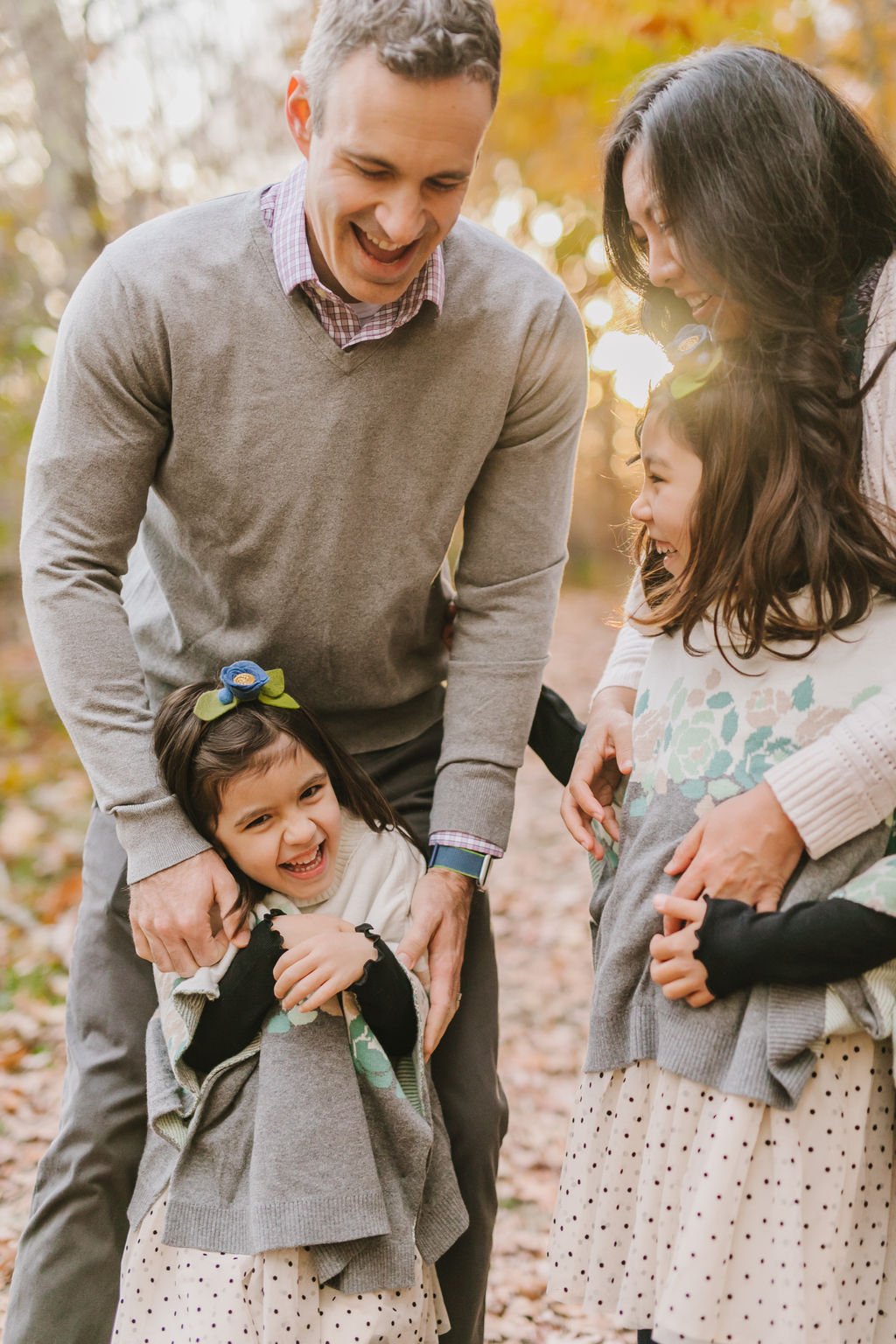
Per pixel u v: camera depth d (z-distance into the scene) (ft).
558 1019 14.60
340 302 6.10
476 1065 6.70
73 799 21.25
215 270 6.12
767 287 5.36
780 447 5.36
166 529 6.73
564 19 19.85
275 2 22.81
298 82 6.03
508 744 6.86
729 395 5.40
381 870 6.55
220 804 6.16
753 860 5.39
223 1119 5.97
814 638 5.49
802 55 19.35
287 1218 5.61
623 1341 8.87
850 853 5.46
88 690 6.19
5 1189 10.36
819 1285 5.11
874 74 19.26
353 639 6.68
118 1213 6.65
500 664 6.91
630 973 5.74
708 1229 5.11
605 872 6.39
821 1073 5.26
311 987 5.82
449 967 6.46
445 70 5.26
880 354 5.41
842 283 5.55
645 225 5.69
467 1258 6.68
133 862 6.13
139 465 6.31
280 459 6.24
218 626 6.74
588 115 21.27
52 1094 12.04
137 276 6.07
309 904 6.41
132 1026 6.64
